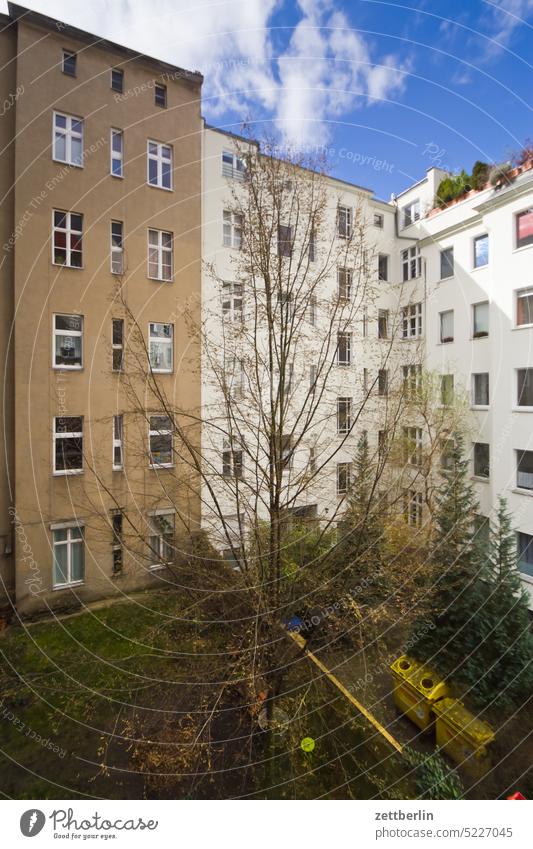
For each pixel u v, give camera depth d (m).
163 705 7.31
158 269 12.96
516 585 8.77
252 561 6.49
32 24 11.28
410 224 19.20
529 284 13.41
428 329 17.36
